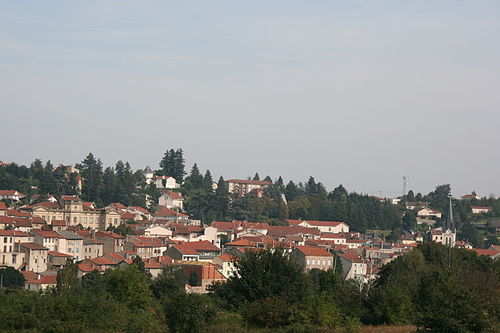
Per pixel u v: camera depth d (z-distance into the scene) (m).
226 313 128.75
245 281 134.75
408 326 122.62
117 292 138.00
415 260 187.75
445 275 124.25
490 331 105.12
